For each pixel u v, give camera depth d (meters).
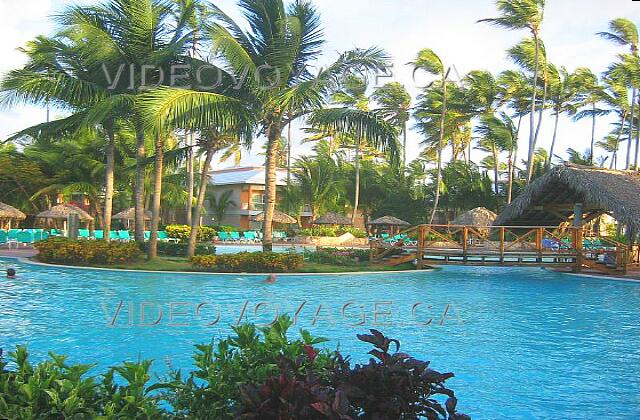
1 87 18.83
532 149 34.91
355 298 12.91
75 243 18.80
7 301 11.45
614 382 6.34
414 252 21.56
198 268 18.05
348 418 2.52
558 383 6.31
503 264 20.08
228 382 3.30
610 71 36.28
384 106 44.31
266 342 3.61
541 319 10.55
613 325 9.94
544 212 25.03
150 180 35.50
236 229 45.00
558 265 20.47
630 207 18.25
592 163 43.72
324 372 3.38
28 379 2.99
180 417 3.16
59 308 10.65
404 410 2.94
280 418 2.61
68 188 32.69
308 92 17.47
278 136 19.20
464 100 40.88
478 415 5.31
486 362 7.19
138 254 19.72
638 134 37.22
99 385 3.17
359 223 55.44
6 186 34.22
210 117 17.23
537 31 33.31
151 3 19.78
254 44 19.30
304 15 19.56
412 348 7.95
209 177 49.19
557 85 39.16
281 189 47.06
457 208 44.41
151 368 6.48
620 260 20.08
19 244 29.06
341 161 50.16
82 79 20.20
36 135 21.08
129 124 22.55
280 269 18.03
